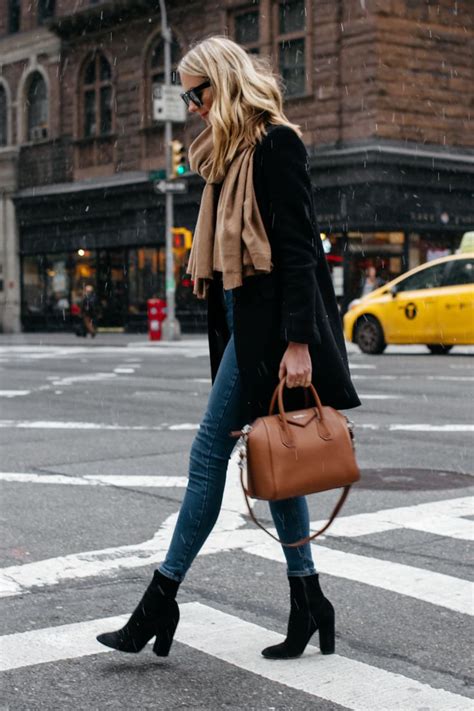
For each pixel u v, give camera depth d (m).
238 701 3.65
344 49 34.25
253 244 3.83
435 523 6.49
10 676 3.91
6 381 17.86
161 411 12.94
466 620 4.57
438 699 3.65
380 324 23.19
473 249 23.70
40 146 46.22
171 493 7.58
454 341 22.11
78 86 44.38
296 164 3.85
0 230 48.12
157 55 41.16
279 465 3.77
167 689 3.77
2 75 48.03
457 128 35.66
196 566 5.51
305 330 3.80
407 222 34.56
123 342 33.97
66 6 44.72
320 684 3.80
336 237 34.91
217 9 37.97
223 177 4.03
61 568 5.51
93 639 4.34
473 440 10.06
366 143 33.84
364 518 6.64
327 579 5.23
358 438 10.25
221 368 4.07
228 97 3.93
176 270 40.75
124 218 42.72
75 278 45.38
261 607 4.79
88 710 3.58
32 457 9.32
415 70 34.50
